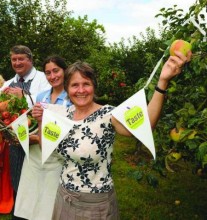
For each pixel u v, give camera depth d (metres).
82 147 2.24
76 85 2.31
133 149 7.00
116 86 9.81
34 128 3.14
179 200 4.67
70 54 10.73
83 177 2.29
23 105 3.13
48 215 3.23
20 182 3.36
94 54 12.44
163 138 2.74
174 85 2.43
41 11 10.47
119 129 2.21
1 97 3.23
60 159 3.14
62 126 2.22
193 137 2.20
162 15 3.17
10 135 3.18
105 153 2.28
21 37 9.87
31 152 3.22
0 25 10.30
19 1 10.38
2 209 4.30
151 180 2.58
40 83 4.06
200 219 4.16
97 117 2.28
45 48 10.34
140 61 10.57
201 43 2.15
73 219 2.32
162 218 4.18
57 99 3.36
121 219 4.16
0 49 10.08
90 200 2.28
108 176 2.33
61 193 2.39
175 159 2.59
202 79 2.50
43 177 3.23
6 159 4.25
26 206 3.31
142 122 1.90
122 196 4.76
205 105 2.55
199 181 5.30
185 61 1.83
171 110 3.01
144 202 4.61
